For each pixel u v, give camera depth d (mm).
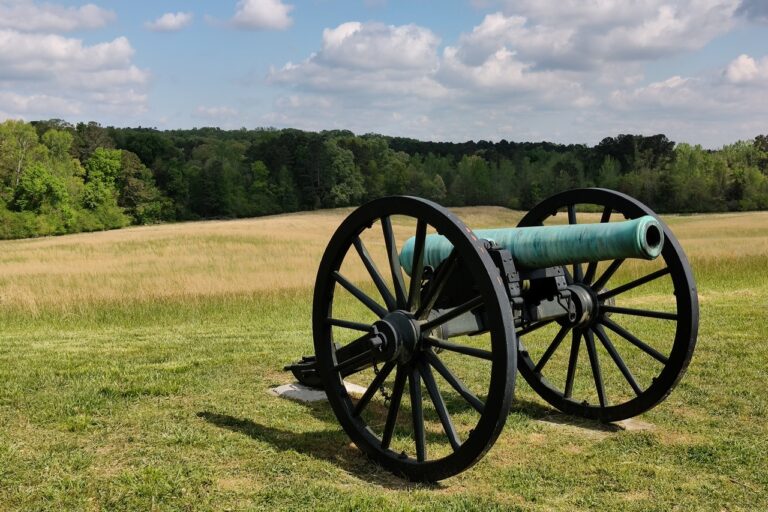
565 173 92312
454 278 4402
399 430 5207
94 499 3697
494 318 3684
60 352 8141
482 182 95000
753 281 17000
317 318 4688
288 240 36938
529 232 4496
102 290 15094
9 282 16719
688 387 6406
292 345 8805
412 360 4211
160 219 84500
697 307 4777
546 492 4035
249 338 9578
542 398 6055
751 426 5320
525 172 97875
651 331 9414
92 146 87562
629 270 19359
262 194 92875
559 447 4867
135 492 3783
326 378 4652
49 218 72312
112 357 7797
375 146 106562
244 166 100000
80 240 41281
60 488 3822
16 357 7719
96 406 5531
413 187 98250
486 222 68812
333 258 4582
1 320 12016
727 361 7422
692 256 21172
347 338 10047
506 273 4227
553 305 5016
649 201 82562
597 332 5340
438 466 4004
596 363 5422
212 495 3793
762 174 88875
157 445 4625
